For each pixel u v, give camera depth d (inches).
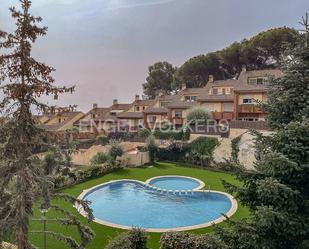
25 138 315.6
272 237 365.1
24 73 305.7
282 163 353.1
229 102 1863.9
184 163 1493.6
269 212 327.9
